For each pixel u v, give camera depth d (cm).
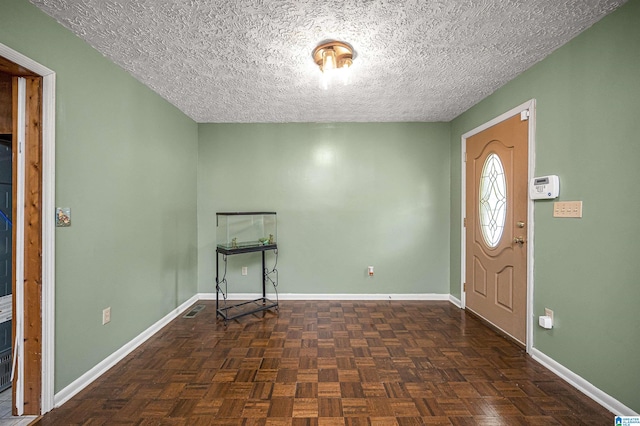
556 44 188
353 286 355
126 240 225
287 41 184
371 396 172
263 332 262
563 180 190
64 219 168
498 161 262
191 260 338
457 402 167
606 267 162
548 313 203
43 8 152
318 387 180
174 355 221
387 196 354
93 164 191
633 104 148
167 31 173
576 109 180
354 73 228
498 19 162
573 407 162
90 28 170
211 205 355
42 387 157
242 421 152
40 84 157
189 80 240
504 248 254
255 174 356
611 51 158
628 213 151
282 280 357
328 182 355
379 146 354
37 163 156
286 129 354
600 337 165
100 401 168
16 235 156
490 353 223
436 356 219
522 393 175
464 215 324
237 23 165
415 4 150
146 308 251
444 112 323
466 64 214
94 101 192
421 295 354
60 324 167
